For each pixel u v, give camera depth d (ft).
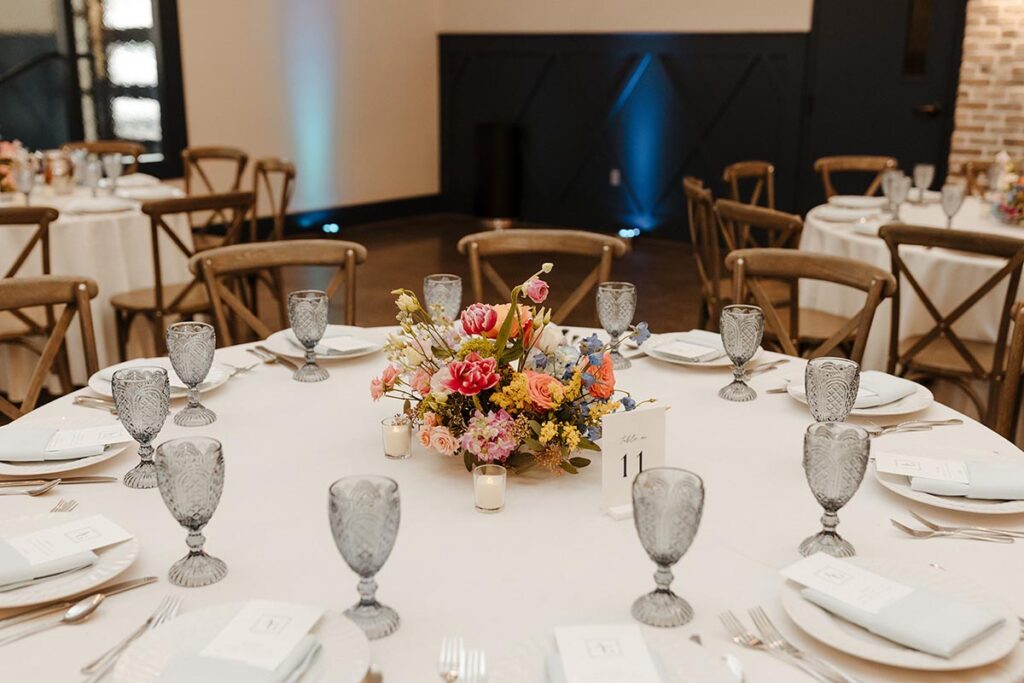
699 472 5.47
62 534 4.48
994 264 11.27
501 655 3.78
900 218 14.14
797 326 11.73
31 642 3.87
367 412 6.38
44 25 21.95
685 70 25.71
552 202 29.19
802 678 3.66
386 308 19.52
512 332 5.45
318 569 4.43
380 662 3.75
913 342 11.85
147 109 23.61
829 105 23.66
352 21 27.53
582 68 27.53
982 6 20.99
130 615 4.06
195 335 5.93
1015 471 5.18
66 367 12.76
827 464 4.34
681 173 26.45
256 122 25.76
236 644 3.57
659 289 21.40
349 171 28.43
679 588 4.27
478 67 29.58
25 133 22.15
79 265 13.75
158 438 5.88
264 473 5.42
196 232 24.29
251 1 25.04
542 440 5.14
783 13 23.86
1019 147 21.08
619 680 3.44
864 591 3.99
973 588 4.09
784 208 24.85
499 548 4.61
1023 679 3.66
